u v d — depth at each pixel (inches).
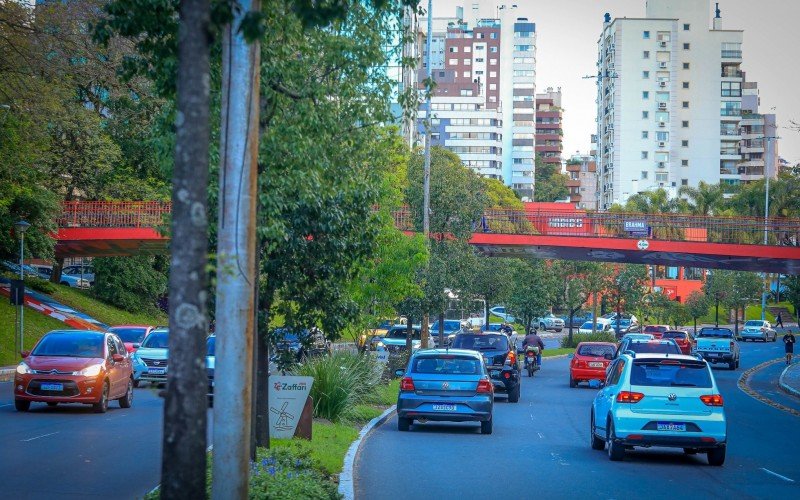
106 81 1535.4
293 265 649.6
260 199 519.5
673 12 6373.0
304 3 359.6
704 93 6343.5
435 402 917.2
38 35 1430.9
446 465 692.1
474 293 2365.9
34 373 965.2
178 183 278.1
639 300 3208.7
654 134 6141.7
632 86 6146.7
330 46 557.6
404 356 1652.3
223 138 342.3
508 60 7795.3
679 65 6309.1
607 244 2203.5
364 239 676.7
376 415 1055.0
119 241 2228.1
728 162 6397.6
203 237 279.1
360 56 565.6
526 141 7760.8
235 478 335.3
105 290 2551.7
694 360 731.4
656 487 605.0
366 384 1163.3
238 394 336.8
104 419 928.9
